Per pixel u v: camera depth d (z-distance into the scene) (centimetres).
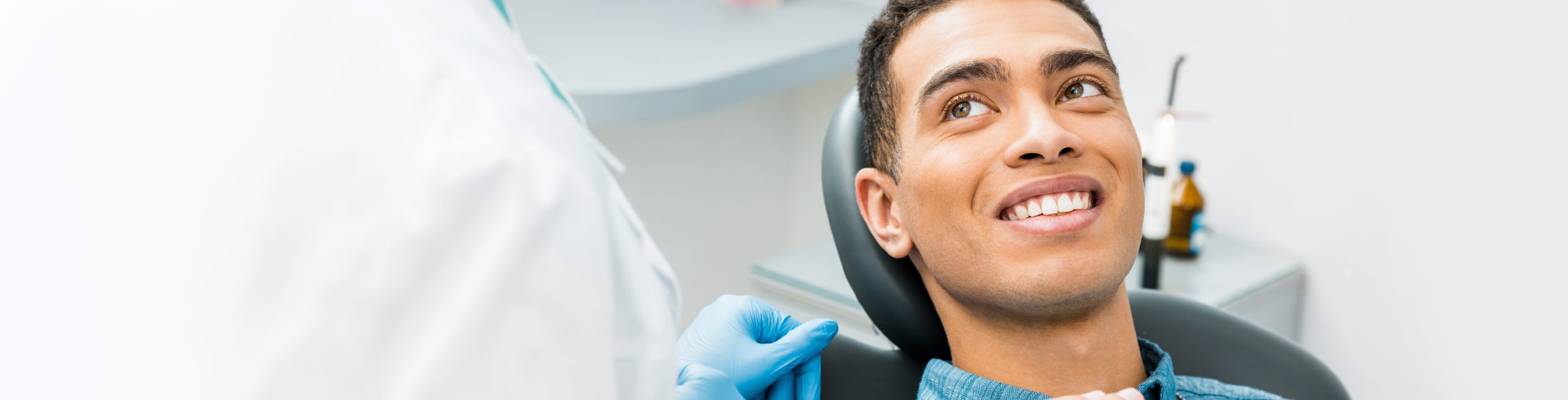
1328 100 161
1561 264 143
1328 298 170
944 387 95
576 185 45
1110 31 182
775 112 240
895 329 101
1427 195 155
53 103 51
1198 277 161
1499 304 151
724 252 247
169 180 48
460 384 43
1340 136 162
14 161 51
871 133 99
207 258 46
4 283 50
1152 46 177
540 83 54
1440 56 149
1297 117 166
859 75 100
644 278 50
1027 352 93
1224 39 169
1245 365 107
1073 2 97
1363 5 154
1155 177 152
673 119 223
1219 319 110
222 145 48
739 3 246
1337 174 164
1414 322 161
